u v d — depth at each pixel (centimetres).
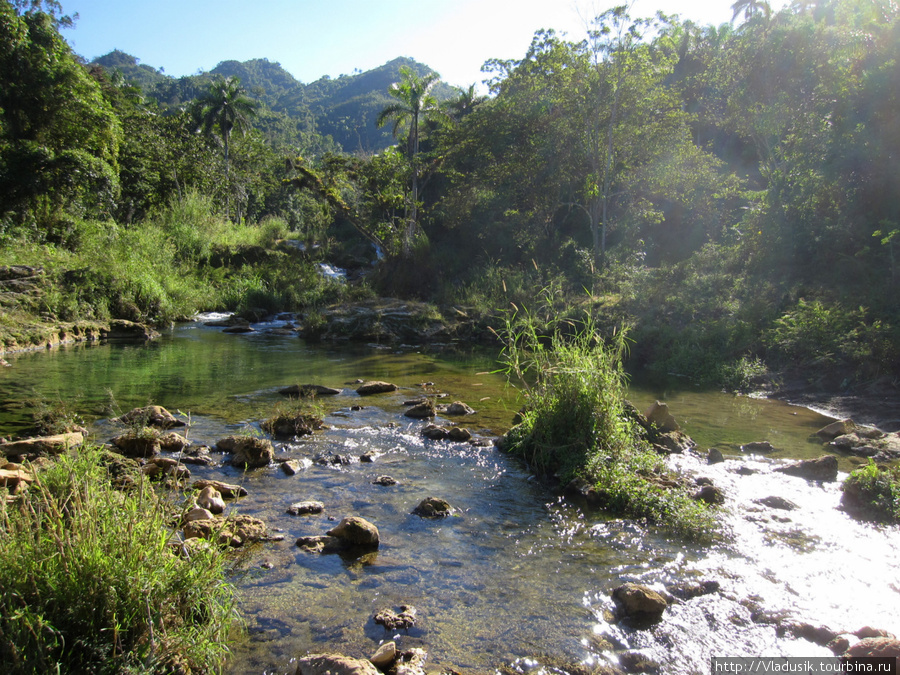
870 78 1705
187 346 1628
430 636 356
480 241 2895
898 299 1254
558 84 2516
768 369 1241
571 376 710
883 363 1084
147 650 288
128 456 646
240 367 1299
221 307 2439
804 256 1673
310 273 2827
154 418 792
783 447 772
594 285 2019
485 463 689
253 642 344
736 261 1820
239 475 618
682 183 2525
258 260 3072
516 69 2741
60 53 2575
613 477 593
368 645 345
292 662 326
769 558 463
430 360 1502
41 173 2336
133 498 362
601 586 418
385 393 1065
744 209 2439
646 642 355
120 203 3525
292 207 5922
